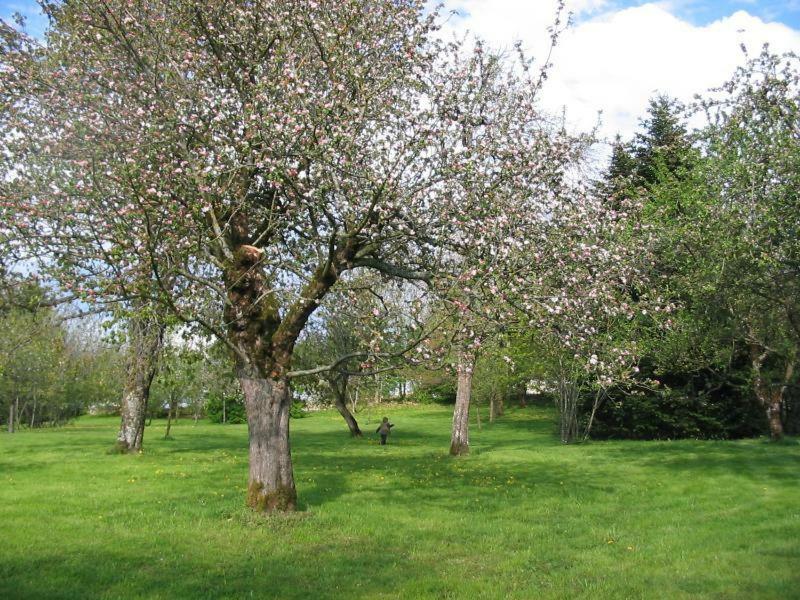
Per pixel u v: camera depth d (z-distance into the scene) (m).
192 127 10.47
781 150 12.79
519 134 11.50
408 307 11.51
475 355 10.99
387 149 10.68
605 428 31.44
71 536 9.91
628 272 12.42
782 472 16.67
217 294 11.48
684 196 15.88
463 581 7.95
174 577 7.96
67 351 44.12
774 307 14.08
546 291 10.64
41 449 24.27
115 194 10.14
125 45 10.98
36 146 10.26
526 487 15.70
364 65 10.90
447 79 11.14
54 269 9.99
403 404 60.59
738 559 8.80
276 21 10.67
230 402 51.81
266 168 10.30
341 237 10.87
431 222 10.98
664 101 32.09
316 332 27.69
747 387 24.86
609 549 9.63
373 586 7.75
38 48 11.23
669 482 16.19
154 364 22.38
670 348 20.25
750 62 14.02
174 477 16.56
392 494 14.33
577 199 11.66
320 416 55.31
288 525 10.73
